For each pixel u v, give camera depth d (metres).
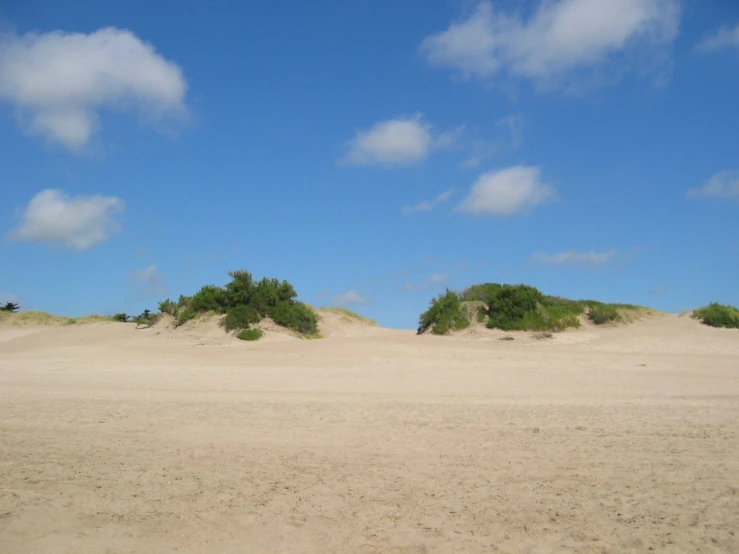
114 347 29.05
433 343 26.86
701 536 6.95
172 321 33.72
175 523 7.73
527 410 13.73
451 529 7.34
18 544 7.27
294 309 33.25
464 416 13.08
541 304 31.59
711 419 12.64
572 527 7.29
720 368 20.72
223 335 30.75
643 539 6.93
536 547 6.83
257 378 19.64
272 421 12.80
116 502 8.40
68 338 33.34
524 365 21.48
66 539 7.37
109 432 12.03
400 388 17.56
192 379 19.58
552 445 10.61
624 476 8.95
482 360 22.59
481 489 8.54
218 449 10.73
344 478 9.11
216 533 7.45
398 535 7.23
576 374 19.67
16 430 12.27
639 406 14.21
